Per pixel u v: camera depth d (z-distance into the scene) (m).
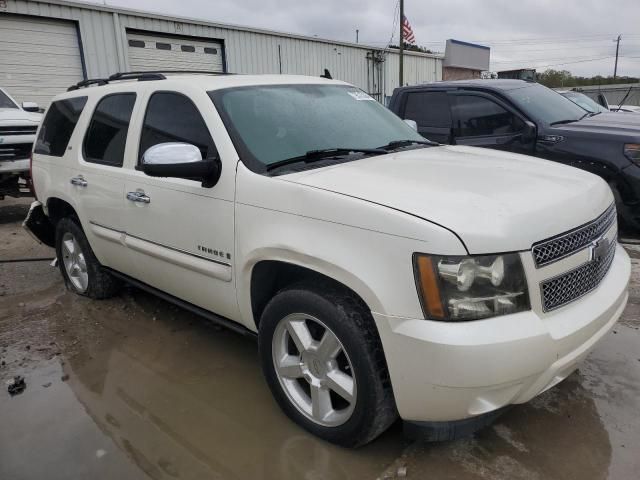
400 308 2.19
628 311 4.09
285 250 2.56
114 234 3.91
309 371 2.68
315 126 3.33
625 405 2.94
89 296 4.79
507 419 2.85
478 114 6.55
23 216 8.91
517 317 2.17
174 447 2.74
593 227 2.53
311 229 2.49
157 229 3.43
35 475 2.56
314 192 2.51
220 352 3.76
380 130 3.65
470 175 2.72
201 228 3.09
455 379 2.12
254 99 3.30
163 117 3.49
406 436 2.49
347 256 2.34
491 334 2.10
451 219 2.18
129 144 3.72
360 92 4.08
